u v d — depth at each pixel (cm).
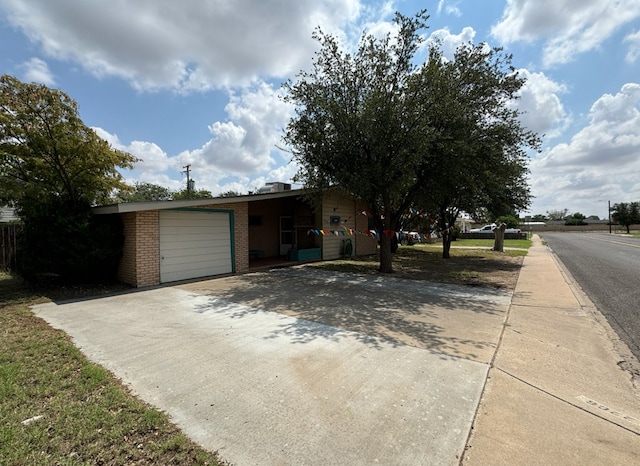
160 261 852
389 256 1061
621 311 589
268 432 237
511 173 1124
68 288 785
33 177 972
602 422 254
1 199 974
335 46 933
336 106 888
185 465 204
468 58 981
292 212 1538
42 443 223
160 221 852
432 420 252
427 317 548
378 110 853
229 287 809
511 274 1032
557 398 290
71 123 916
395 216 1113
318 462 206
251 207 1431
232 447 221
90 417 253
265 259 1382
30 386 303
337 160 948
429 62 881
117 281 863
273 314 562
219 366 351
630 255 1581
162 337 445
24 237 781
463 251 1898
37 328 482
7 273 968
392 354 384
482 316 556
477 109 1019
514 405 276
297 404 275
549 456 213
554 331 478
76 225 767
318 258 1391
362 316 551
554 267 1190
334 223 1477
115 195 1221
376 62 908
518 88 1004
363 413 261
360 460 208
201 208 950
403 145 886
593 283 867
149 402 278
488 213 1602
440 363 359
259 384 310
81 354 382
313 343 420
